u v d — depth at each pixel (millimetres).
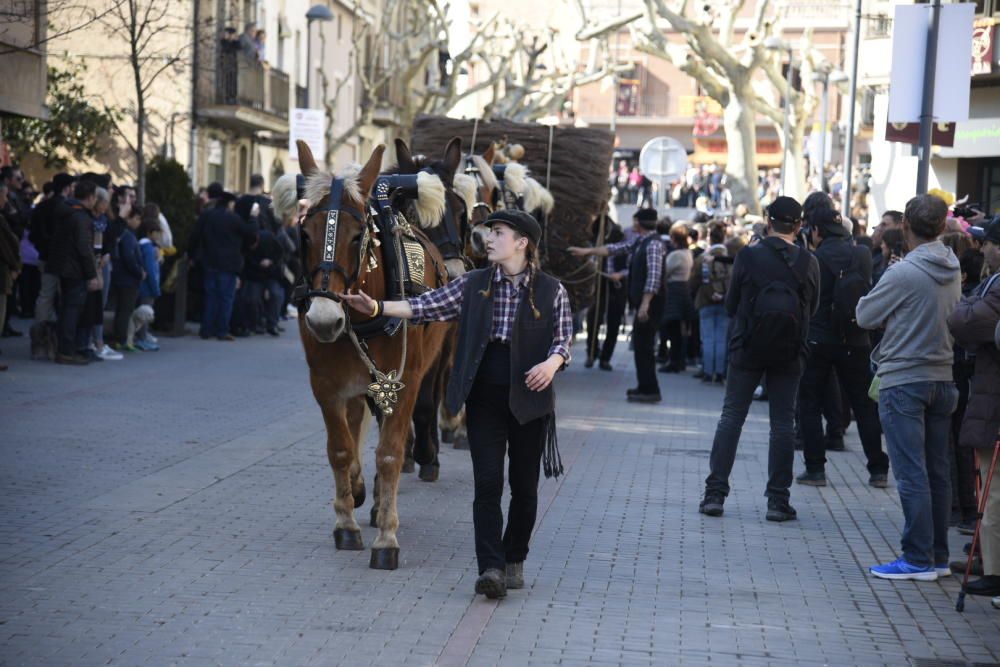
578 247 15141
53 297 16922
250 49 34719
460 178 10211
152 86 32625
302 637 6133
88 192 16406
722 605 6980
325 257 7105
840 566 7945
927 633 6605
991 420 7031
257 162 40094
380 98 50969
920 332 7566
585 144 14977
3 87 18281
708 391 17688
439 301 6863
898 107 12039
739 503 9859
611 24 35906
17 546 7598
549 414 6824
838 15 63031
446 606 6734
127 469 10117
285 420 13023
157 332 21812
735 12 35875
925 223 7594
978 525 7141
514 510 7016
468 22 51469
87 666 5617
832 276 10445
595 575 7504
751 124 35406
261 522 8500
